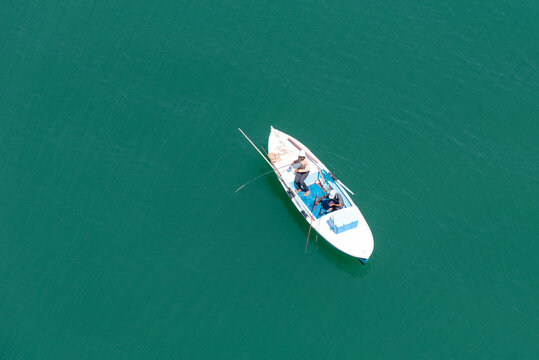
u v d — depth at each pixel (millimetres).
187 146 51750
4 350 41250
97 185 49406
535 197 48000
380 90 55156
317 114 53656
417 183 49062
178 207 47969
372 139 51938
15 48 58594
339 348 41000
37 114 54031
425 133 52250
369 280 44031
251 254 45500
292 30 59594
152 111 54062
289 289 43750
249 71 56688
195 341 41375
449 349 40688
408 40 58438
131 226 46969
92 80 56344
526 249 45125
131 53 58219
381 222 46750
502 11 60344
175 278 44250
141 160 50844
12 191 49125
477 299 42781
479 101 54156
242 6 61031
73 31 60031
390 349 40844
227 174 49906
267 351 40969
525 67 56375
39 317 42625
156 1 61188
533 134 51969
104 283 44062
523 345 40625
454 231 46188
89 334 41812
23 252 45781
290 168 48688
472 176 49375
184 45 58656
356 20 60094
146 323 42188
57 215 47750
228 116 53688
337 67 56812
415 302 42844
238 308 42844
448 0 61000
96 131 52844
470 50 57656
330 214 45969
